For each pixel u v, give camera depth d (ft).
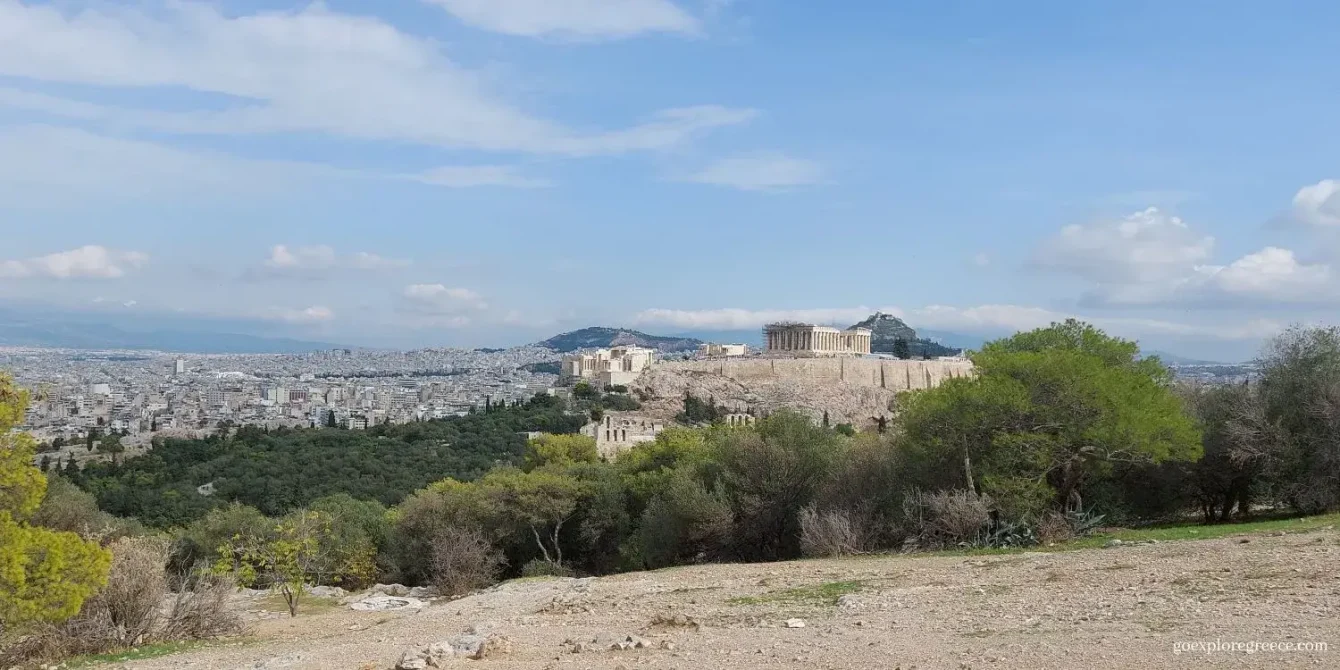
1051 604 67.92
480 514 200.03
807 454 169.27
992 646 53.26
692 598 93.40
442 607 124.36
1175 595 66.23
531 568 194.08
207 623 99.71
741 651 58.18
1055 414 142.92
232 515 206.39
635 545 183.73
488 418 514.68
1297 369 158.61
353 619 118.21
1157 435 142.61
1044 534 128.06
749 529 167.84
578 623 80.18
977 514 130.21
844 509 151.43
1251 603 60.23
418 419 599.16
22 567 76.38
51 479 218.38
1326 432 148.25
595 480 216.74
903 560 116.57
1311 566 73.87
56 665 82.12
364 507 254.88
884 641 58.23
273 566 151.33
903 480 152.97
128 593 92.02
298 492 329.93
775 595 89.76
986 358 162.81
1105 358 174.60
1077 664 46.19
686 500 161.58
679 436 229.66
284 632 102.94
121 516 291.38
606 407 553.64
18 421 86.28
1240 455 148.66
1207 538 109.70
